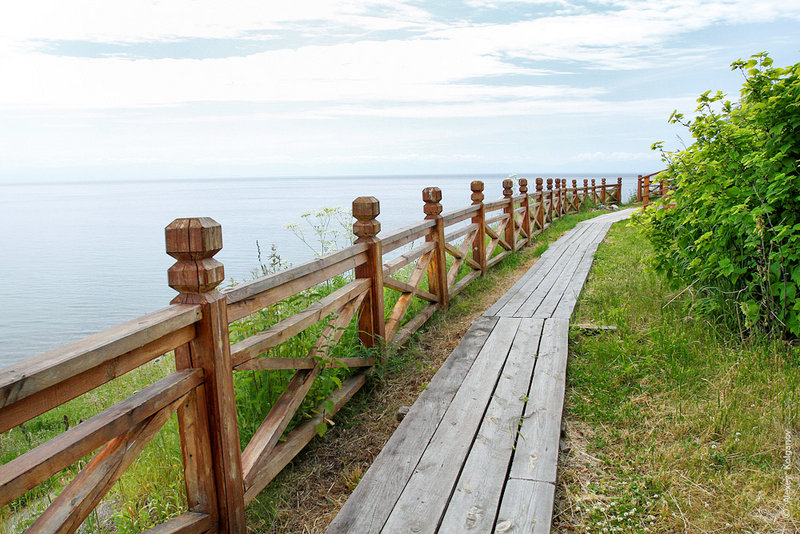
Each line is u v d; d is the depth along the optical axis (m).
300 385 2.94
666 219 5.10
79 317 21.95
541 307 5.40
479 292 6.68
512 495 2.39
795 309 3.68
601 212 18.44
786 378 3.37
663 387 3.53
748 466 2.65
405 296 4.80
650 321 4.69
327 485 2.83
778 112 3.95
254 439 2.62
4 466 1.34
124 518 2.34
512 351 4.18
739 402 3.19
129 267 40.00
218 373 2.06
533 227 12.07
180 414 2.07
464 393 3.45
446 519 2.24
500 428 2.99
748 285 4.13
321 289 4.38
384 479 2.54
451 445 2.82
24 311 23.77
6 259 52.16
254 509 2.56
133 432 1.75
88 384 1.55
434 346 4.76
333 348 3.27
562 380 3.60
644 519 2.35
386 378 4.04
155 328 1.76
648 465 2.72
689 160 4.51
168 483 2.67
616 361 3.95
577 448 2.95
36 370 1.34
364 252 3.92
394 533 2.15
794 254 3.78
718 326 4.29
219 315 2.08
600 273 7.09
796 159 3.97
